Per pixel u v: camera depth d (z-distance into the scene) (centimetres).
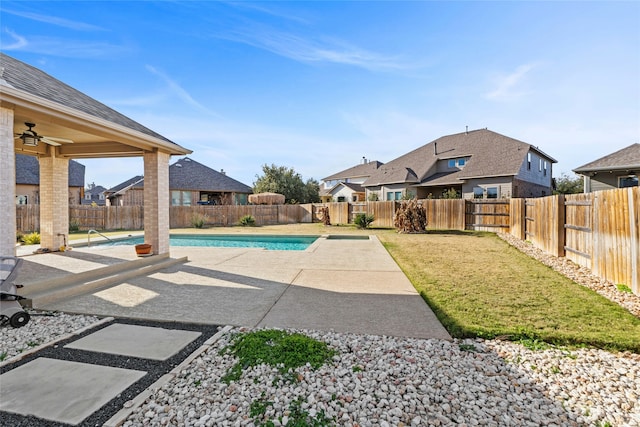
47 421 225
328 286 590
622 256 550
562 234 838
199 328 394
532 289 560
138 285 600
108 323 411
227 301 500
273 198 2675
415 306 473
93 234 1542
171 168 2942
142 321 418
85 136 777
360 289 569
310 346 324
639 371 291
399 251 1010
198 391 259
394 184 2723
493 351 330
